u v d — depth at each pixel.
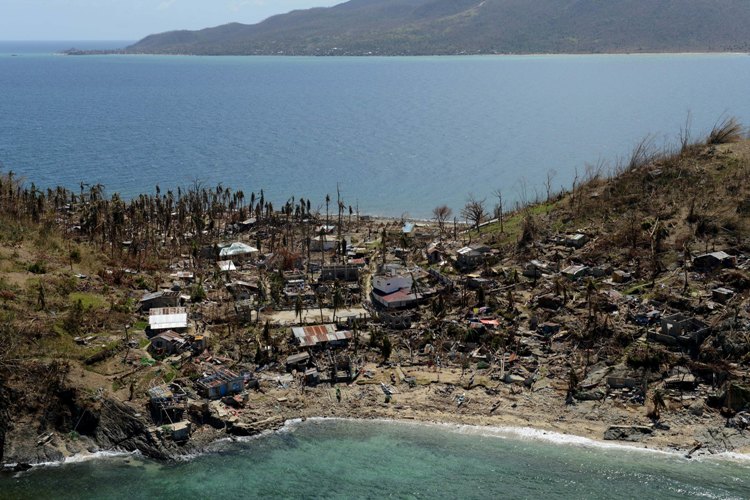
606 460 82.38
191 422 89.69
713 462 81.12
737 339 96.81
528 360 102.12
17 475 81.38
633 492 76.69
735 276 113.06
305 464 83.25
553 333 107.81
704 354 96.62
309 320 117.12
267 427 90.00
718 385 92.12
